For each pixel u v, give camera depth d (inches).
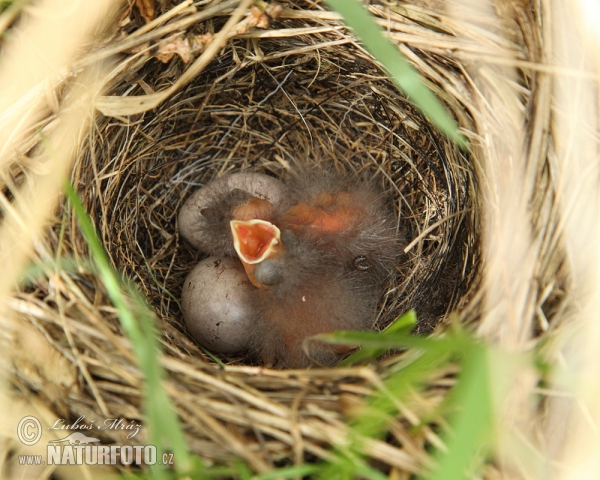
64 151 5.5
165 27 5.6
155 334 5.3
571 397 4.8
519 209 5.2
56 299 5.1
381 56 4.8
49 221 5.3
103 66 5.6
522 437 4.7
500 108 5.5
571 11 5.3
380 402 4.7
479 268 5.5
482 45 5.6
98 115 5.7
